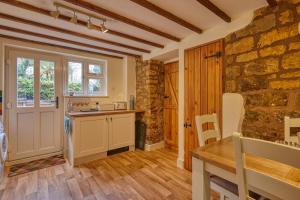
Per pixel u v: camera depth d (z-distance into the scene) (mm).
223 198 1323
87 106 3572
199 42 2562
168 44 3143
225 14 2010
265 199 1102
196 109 2611
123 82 4109
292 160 591
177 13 2025
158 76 3871
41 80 3150
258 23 1893
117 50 3510
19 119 2922
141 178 2443
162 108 3973
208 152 1161
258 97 1897
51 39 2777
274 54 1768
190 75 2713
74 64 3527
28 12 1967
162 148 3861
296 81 1623
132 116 3658
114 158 3217
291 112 1654
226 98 2105
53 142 3281
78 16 2074
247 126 1986
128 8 1906
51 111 3256
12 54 2855
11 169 2676
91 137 3045
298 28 1607
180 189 2162
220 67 2289
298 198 629
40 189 2139
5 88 2799
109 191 2111
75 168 2762
